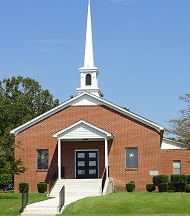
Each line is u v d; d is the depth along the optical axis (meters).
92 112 45.88
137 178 44.25
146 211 28.58
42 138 46.00
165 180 41.53
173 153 49.78
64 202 32.38
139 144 44.72
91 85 51.28
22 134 46.28
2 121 68.56
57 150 45.69
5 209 30.73
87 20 55.31
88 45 54.09
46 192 43.59
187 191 40.38
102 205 29.95
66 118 46.06
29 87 79.81
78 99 46.25
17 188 45.50
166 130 45.31
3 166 36.34
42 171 45.44
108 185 41.38
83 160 45.44
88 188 40.38
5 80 78.94
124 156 44.72
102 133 43.16
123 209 29.08
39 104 78.69
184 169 49.44
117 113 45.53
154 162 44.22
